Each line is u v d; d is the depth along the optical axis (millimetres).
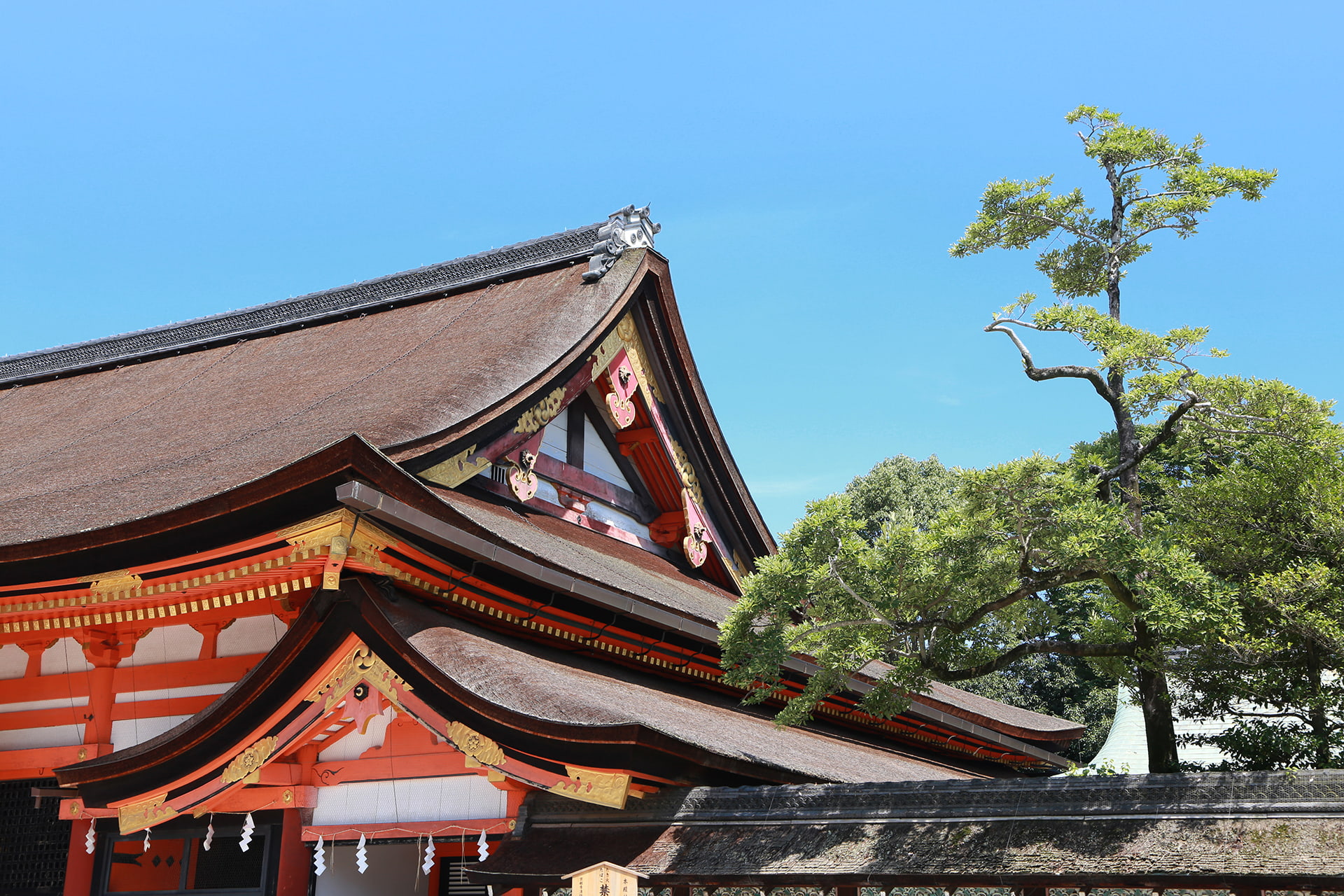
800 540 9797
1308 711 9727
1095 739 41781
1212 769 9836
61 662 13328
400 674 9727
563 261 18391
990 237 11750
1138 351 9523
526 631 11742
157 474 12828
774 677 10109
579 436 16312
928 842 7934
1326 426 9141
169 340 22594
